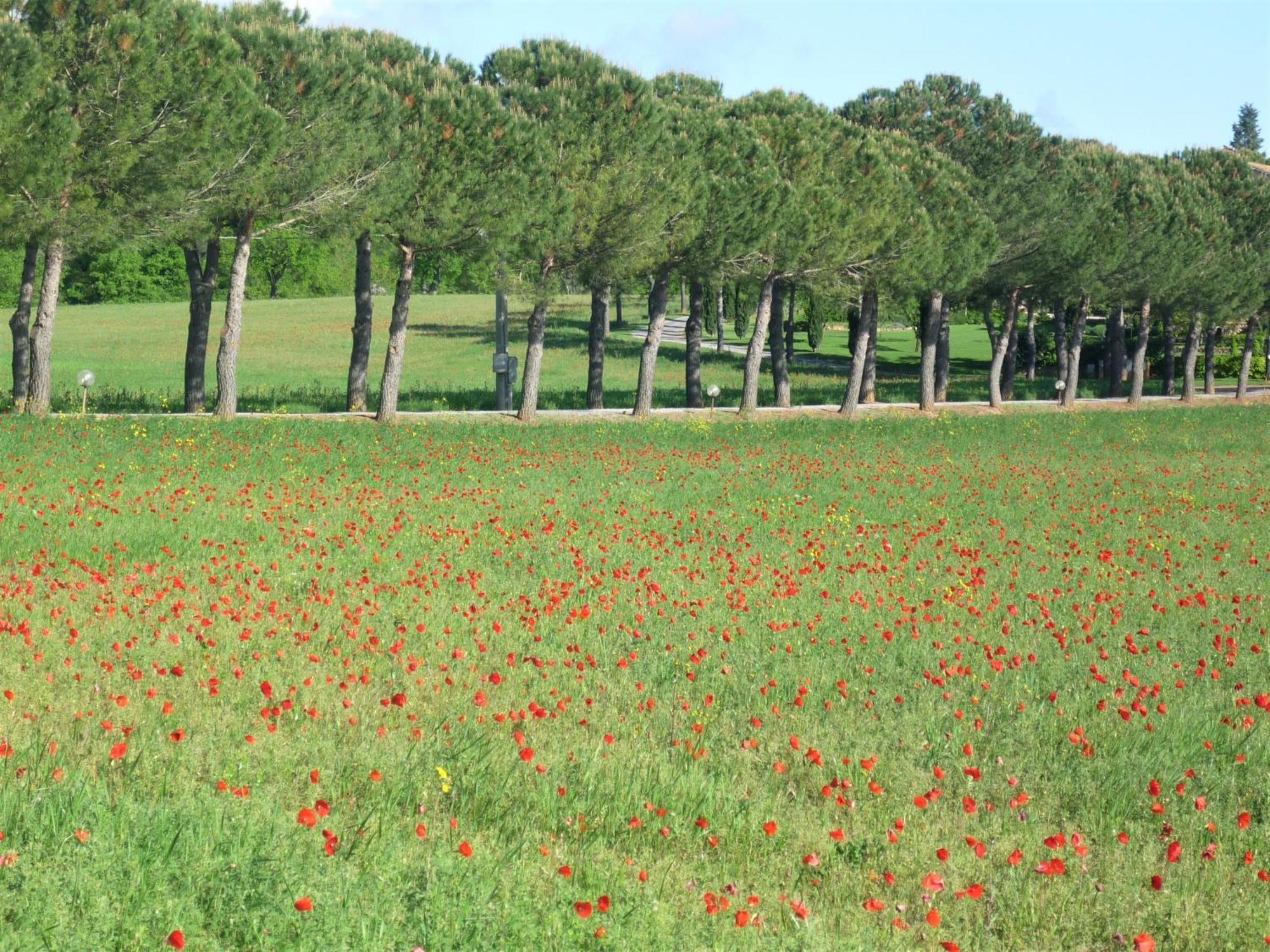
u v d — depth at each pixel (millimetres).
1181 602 14375
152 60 24406
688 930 5730
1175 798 8242
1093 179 49094
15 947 4633
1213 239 53375
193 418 29172
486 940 5312
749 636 12023
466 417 35188
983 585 15164
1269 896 6785
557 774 7910
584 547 16672
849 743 8875
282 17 30859
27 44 23266
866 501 23000
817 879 6734
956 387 64375
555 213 31766
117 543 14500
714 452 30406
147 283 118312
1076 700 10367
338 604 12359
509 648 11102
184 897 5328
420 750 8117
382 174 29812
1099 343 75875
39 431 24375
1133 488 26516
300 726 8578
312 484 21469
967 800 7285
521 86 33469
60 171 23906
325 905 5371
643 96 33219
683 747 8633
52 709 8438
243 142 26609
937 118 47625
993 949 6109
